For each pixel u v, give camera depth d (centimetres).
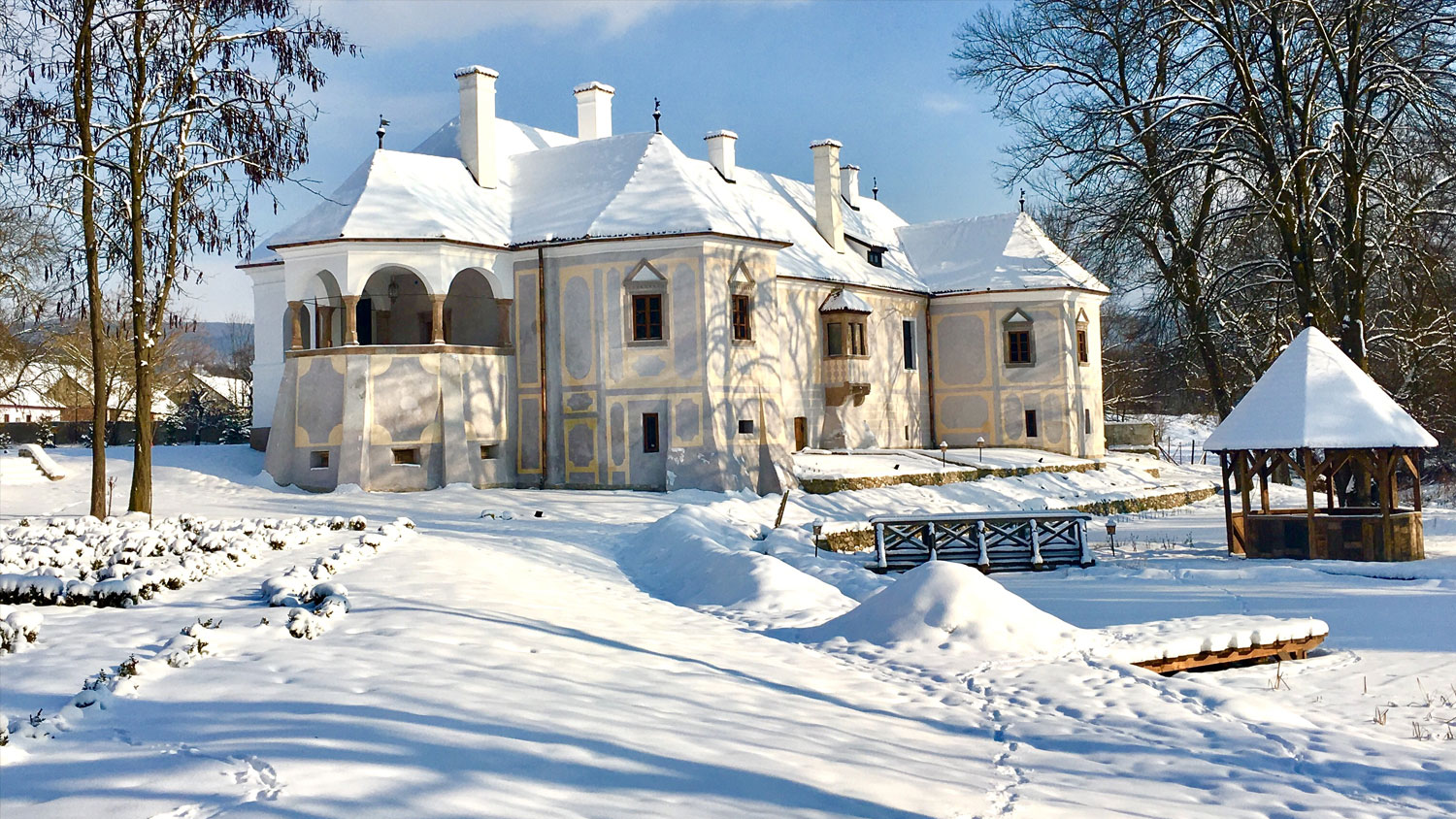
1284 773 841
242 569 1691
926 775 810
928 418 4709
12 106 2361
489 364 3547
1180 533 2977
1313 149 2995
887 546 2311
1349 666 1238
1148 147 3450
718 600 1700
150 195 2491
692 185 3575
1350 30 3059
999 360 4612
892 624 1350
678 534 2245
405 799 640
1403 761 866
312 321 3788
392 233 3391
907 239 5134
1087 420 4709
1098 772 841
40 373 5794
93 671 982
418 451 3397
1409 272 3375
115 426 5747
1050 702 1051
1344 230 3141
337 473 3341
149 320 2525
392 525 2169
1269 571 2058
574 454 3525
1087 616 1562
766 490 3431
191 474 3544
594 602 1609
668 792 707
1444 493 4269
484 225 3647
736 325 3509
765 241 3575
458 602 1413
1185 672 1225
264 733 767
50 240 4347
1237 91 3281
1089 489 4075
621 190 3609
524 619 1342
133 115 2439
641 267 3459
